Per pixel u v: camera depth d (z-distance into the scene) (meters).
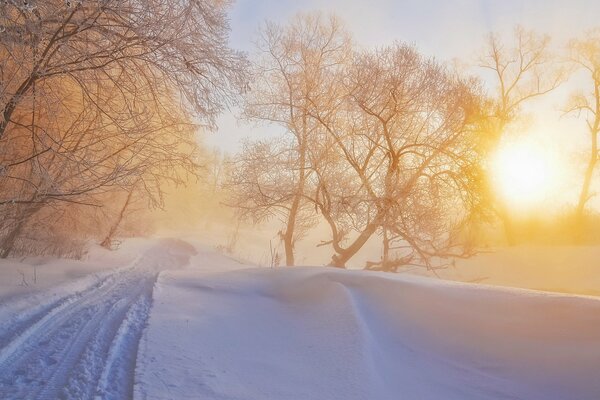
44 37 8.48
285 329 7.92
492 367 6.32
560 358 6.17
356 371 5.88
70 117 10.88
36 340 6.80
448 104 17.59
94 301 9.70
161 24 9.11
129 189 10.88
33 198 9.83
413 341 7.24
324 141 18.66
